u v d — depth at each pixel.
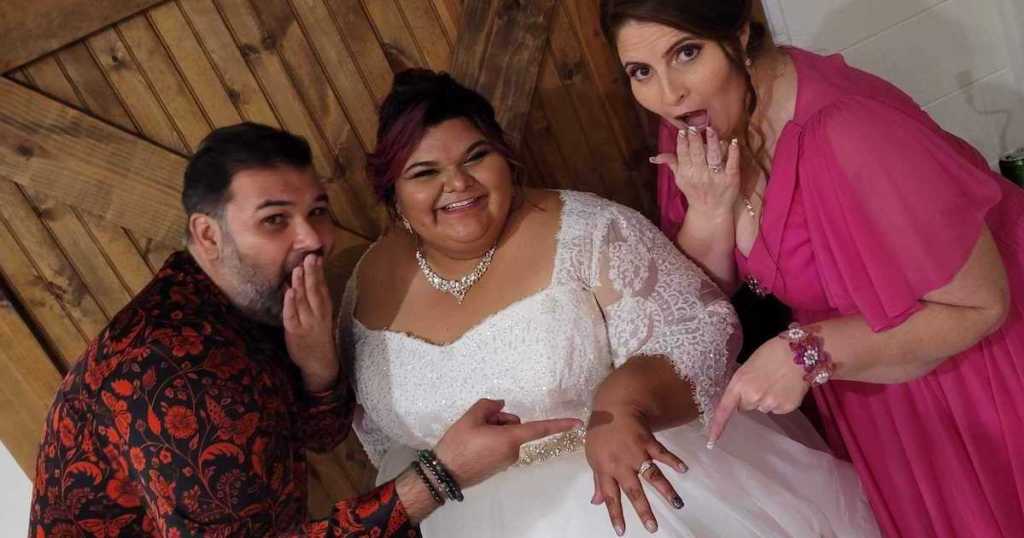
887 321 1.40
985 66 2.22
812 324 1.46
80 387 1.44
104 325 1.93
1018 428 1.48
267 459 1.40
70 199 1.85
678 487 1.52
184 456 1.35
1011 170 2.06
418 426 1.63
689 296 1.55
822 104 1.45
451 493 1.42
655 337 1.52
